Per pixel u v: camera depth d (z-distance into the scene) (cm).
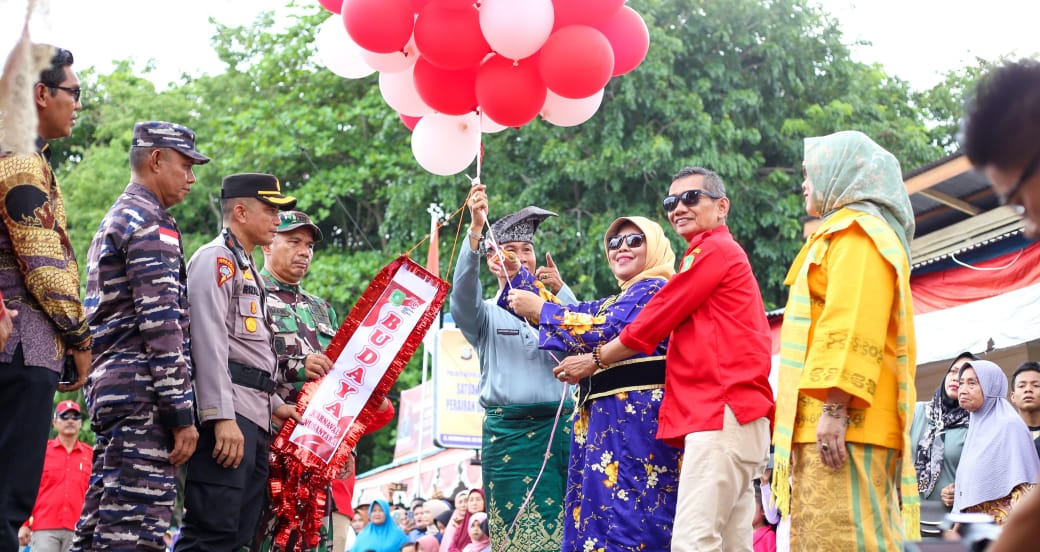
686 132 1742
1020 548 152
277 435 522
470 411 1051
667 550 459
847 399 385
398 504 1302
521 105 509
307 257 636
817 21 1992
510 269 579
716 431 431
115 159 2250
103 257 446
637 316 464
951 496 627
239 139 2244
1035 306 822
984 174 179
